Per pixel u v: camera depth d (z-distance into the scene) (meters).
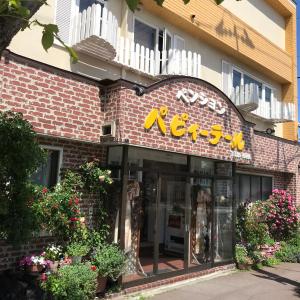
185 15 10.75
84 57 8.59
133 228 7.87
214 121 9.23
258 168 12.85
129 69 9.38
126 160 7.60
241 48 13.00
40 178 6.99
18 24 2.24
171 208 8.80
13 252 6.48
